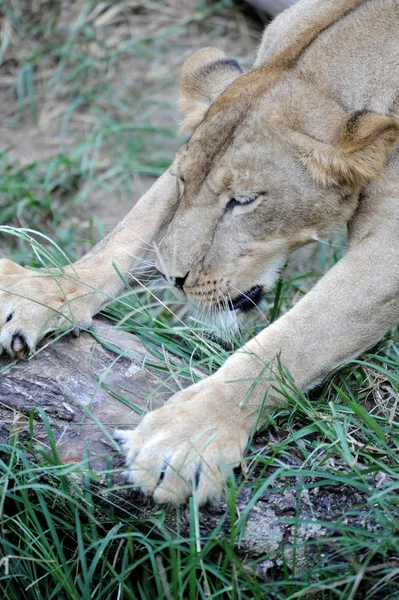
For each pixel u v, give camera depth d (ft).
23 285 16.74
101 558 15.16
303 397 15.66
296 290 21.59
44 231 25.71
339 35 18.17
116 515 14.93
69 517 15.23
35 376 15.98
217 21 33.12
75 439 15.23
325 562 14.16
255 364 15.76
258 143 17.25
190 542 14.05
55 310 16.40
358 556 14.06
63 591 15.23
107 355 16.75
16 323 16.11
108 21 32.58
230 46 32.24
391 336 18.97
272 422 15.42
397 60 17.83
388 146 16.78
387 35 17.97
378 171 16.93
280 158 17.24
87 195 27.45
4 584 15.34
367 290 16.65
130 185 27.91
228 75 19.90
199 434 14.56
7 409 15.67
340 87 17.81
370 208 17.34
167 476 14.15
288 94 17.69
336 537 14.07
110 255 18.34
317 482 14.49
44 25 32.24
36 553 14.97
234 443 14.82
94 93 30.45
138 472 14.26
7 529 15.55
